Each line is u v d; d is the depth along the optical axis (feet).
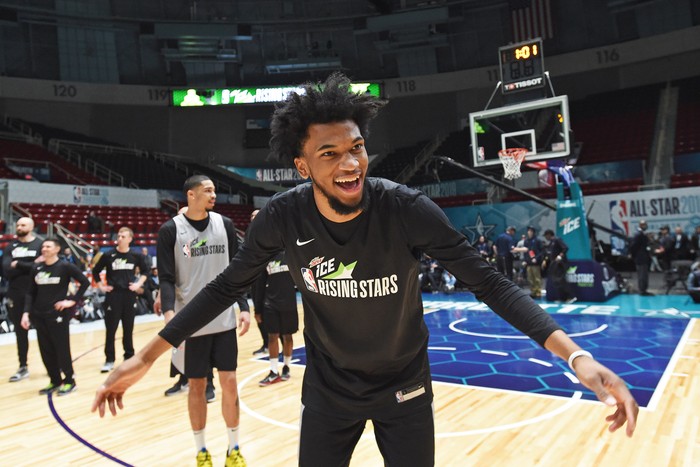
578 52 64.34
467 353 18.60
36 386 16.47
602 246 42.60
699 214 40.34
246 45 71.20
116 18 65.26
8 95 59.62
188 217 10.12
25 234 18.19
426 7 66.80
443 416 11.73
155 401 14.11
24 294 17.92
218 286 4.69
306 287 4.61
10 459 10.13
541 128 34.40
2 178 47.70
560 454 9.36
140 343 24.17
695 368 14.94
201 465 8.87
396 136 73.82
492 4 66.85
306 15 71.26
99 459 10.00
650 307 27.66
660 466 8.70
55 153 59.06
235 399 9.14
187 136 72.23
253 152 74.49
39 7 62.08
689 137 53.21
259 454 9.93
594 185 50.85
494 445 9.90
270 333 15.43
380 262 4.23
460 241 4.22
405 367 4.73
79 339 25.40
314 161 3.97
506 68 34.91
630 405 3.20
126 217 49.11
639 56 61.41
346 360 4.66
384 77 71.77
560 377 14.85
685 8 59.36
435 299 37.06
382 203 4.19
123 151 67.51
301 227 4.40
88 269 34.06
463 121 71.72
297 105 3.94
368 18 67.62
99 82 65.00
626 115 61.05
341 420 4.73
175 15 68.80
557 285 31.24
